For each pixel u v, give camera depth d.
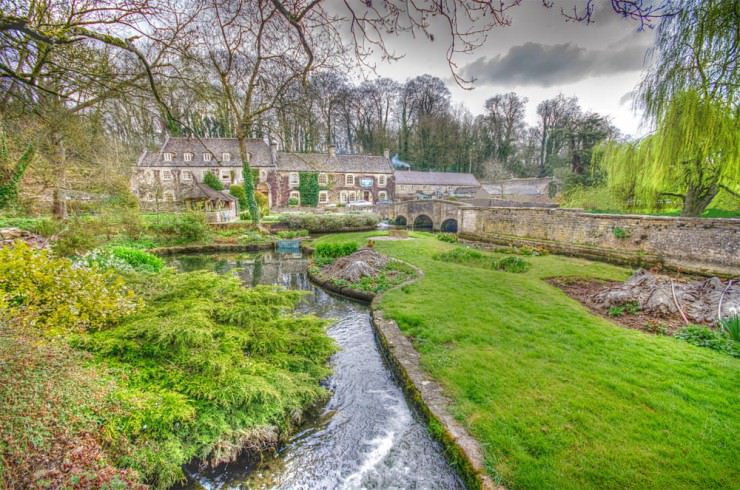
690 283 6.90
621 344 4.59
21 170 10.25
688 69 8.94
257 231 18.92
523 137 53.78
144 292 5.05
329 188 37.44
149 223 16.22
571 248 12.28
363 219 23.86
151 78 3.20
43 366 2.26
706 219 8.67
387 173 39.62
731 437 2.78
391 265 10.25
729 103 8.48
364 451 3.25
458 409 3.32
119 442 2.56
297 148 37.75
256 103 10.58
